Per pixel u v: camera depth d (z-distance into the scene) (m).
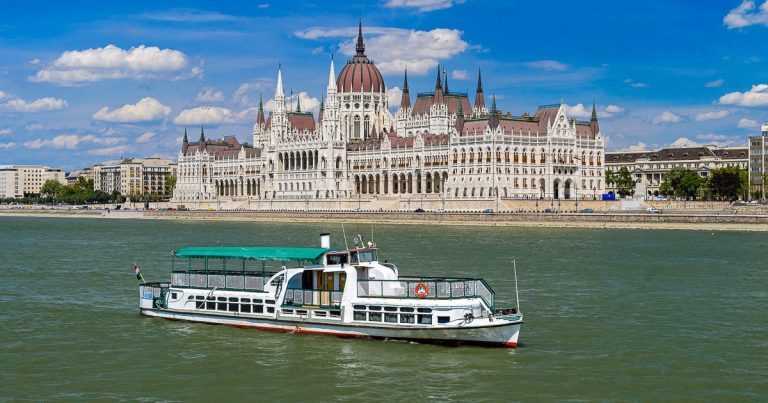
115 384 61.59
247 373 63.91
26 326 80.31
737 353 68.75
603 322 80.62
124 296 98.06
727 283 106.56
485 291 72.50
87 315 85.38
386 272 76.69
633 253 146.25
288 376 63.09
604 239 181.00
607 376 62.53
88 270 124.69
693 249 153.75
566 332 76.19
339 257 75.44
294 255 76.44
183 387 60.84
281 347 71.00
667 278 111.44
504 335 69.38
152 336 75.50
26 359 68.19
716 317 83.31
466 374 63.03
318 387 60.47
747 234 193.12
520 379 61.84
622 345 71.25
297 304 75.94
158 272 121.62
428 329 70.44
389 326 71.69
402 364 65.62
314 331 74.94
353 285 73.75
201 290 80.31
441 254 145.50
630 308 88.06
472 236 194.75
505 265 127.19
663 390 59.38
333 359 67.25
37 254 154.50
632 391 59.19
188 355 69.00
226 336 74.94
